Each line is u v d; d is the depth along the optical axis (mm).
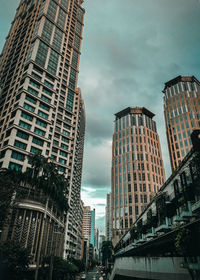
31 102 82812
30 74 86875
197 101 137125
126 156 146375
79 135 134375
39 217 56406
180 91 144375
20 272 35281
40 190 63344
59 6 119688
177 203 26172
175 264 23625
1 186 35031
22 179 59875
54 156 95750
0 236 46375
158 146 155375
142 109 166750
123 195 134000
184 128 130000
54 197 69000
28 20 116562
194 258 19859
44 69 93625
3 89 97062
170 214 28656
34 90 85938
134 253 51000
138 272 35062
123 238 67438
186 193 23312
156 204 30828
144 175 136000
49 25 108062
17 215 51031
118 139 158125
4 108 87375
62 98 109188
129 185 134625
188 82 147750
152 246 35000
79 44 131125
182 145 126312
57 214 79750
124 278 45812
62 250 82938
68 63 116938
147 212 35844
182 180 24391
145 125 158125
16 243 36406
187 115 132875
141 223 40312
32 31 105375
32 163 64125
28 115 79812
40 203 57156
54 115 94750
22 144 74000
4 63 112438
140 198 128000
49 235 64062
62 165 96750
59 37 111625
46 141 81188
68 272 59531
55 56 103875
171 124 136625
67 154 101688
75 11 134250
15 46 112938
